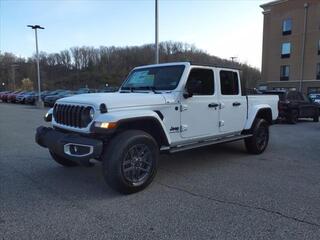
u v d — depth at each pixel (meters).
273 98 8.23
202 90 6.08
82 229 3.66
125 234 3.54
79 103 4.92
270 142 9.54
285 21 48.62
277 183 5.36
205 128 6.13
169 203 4.44
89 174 5.81
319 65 45.19
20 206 4.32
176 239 3.44
